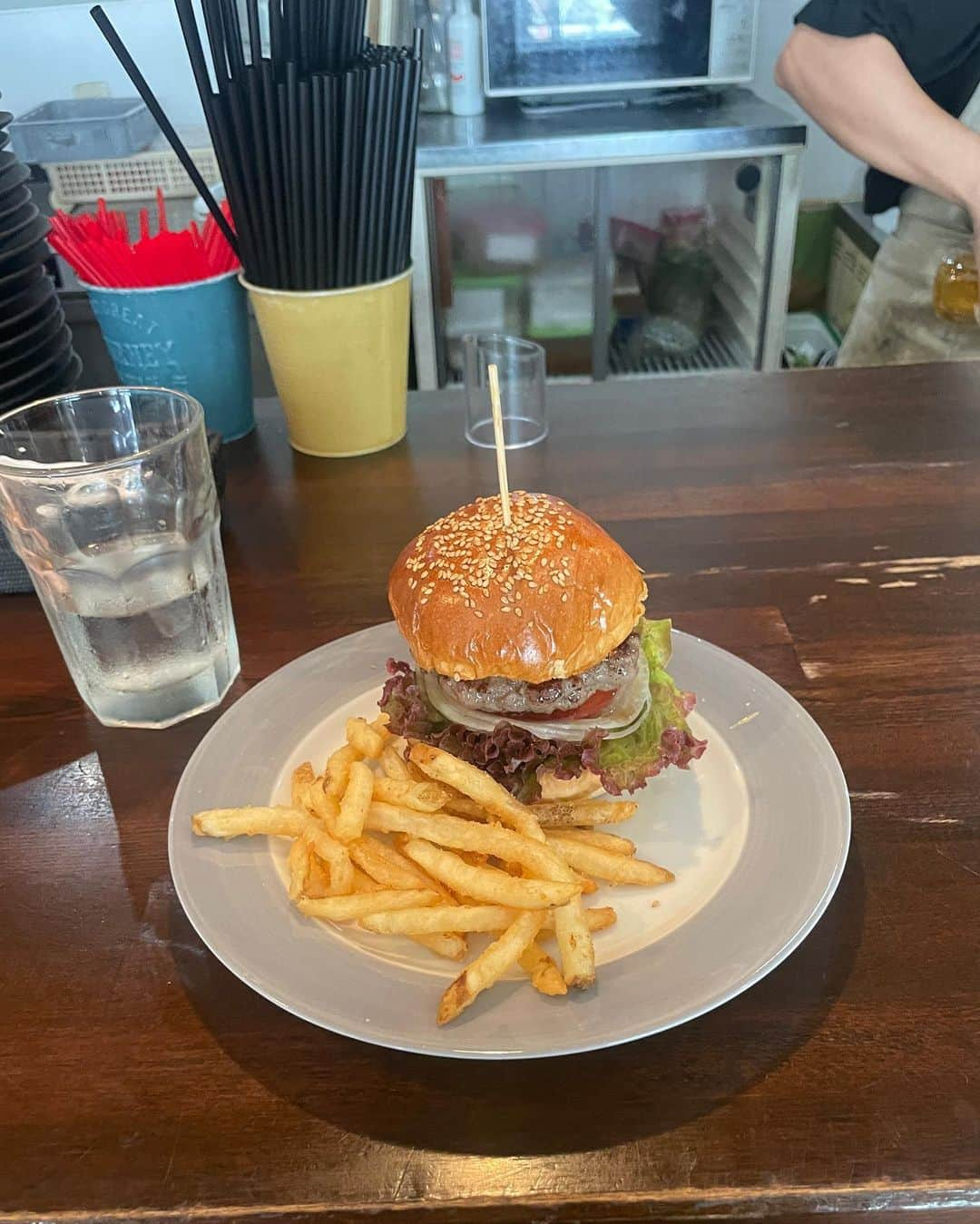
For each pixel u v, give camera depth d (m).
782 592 0.47
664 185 1.10
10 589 0.50
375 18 0.98
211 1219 0.24
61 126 1.07
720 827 0.34
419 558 0.37
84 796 0.38
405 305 0.61
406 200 0.56
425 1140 0.26
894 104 0.83
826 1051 0.27
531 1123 0.26
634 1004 0.27
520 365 0.62
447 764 0.32
